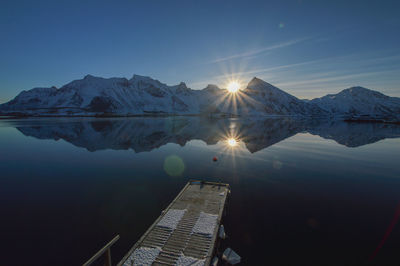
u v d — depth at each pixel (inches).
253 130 2896.2
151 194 726.5
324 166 1072.2
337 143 1781.5
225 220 558.3
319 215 585.9
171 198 695.1
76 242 468.4
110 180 867.4
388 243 463.5
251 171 986.7
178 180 867.4
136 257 383.2
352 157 1277.1
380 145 1694.1
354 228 524.7
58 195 722.8
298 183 831.7
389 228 522.9
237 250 441.7
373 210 617.9
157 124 3791.8
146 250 400.5
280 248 448.8
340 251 439.2
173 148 1535.4
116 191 754.2
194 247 407.5
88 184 824.9
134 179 877.2
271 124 4119.1
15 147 1567.4
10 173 965.8
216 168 1031.6
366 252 437.1
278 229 518.9
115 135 2245.3
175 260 376.5
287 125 3875.5
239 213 595.8
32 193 741.3
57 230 514.3
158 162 1149.1
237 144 1708.9
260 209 619.5
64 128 2881.4
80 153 1375.5
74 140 1892.2
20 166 1077.1
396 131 2812.5
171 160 1191.6
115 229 516.4
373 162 1161.4
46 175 935.7
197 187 695.1
